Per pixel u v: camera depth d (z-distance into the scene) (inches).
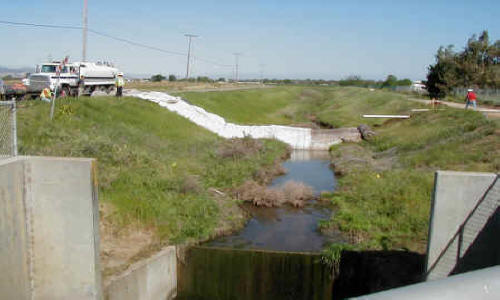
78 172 394.3
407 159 909.8
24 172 395.9
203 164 919.7
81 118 905.5
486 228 398.3
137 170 692.7
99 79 1412.4
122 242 502.9
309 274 518.9
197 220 603.2
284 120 2038.6
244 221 658.2
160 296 490.3
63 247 404.8
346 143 1416.1
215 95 1948.8
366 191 728.3
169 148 968.3
